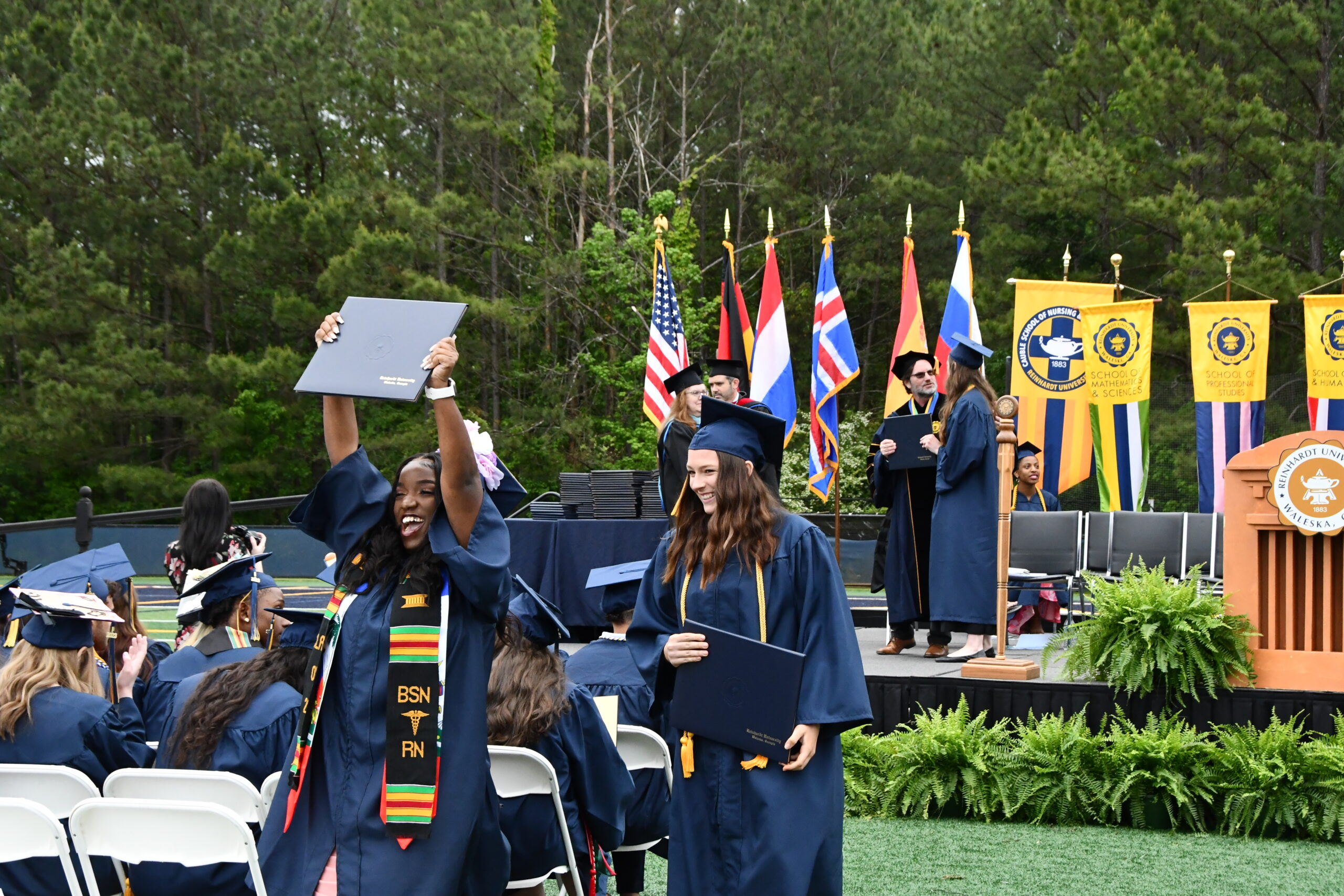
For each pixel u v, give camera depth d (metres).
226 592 4.50
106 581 5.04
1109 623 6.08
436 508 3.18
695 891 3.50
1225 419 11.62
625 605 4.84
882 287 31.41
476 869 3.22
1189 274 20.44
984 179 22.66
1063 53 26.30
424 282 24.62
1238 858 5.18
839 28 30.05
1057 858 5.20
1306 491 5.84
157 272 27.36
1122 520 9.26
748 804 3.42
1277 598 6.01
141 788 3.49
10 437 25.31
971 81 28.05
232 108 27.69
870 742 6.19
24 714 3.82
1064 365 12.33
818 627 3.50
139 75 26.97
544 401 28.05
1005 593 6.43
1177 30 22.03
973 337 11.30
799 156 30.34
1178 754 5.67
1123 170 21.11
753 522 3.56
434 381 3.09
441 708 3.07
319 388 3.05
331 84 26.81
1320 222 20.77
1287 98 23.58
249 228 26.58
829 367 11.48
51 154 25.84
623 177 29.05
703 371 24.94
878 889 4.78
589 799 3.90
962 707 6.12
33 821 3.32
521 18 28.25
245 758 3.67
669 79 31.28
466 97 26.70
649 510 9.57
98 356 25.08
